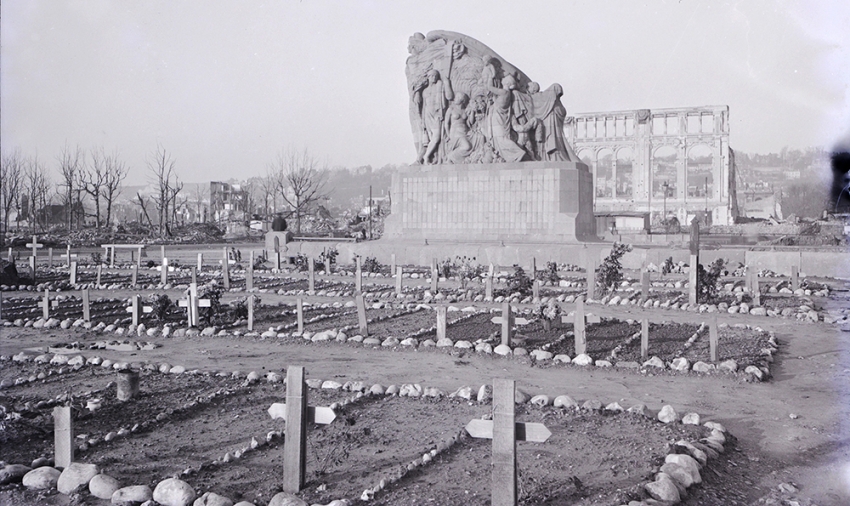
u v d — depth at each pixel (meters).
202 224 94.31
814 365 14.55
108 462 8.83
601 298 25.58
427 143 41.19
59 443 8.50
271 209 130.38
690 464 8.13
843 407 11.38
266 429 10.23
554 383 13.00
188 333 18.66
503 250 36.59
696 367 13.83
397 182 40.94
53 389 12.82
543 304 20.17
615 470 8.34
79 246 71.69
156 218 135.38
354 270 37.53
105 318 21.75
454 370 14.12
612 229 58.62
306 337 17.73
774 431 10.19
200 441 9.72
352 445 9.40
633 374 13.75
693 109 130.25
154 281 34.25
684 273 34.41
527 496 7.55
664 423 10.35
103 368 14.67
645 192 133.88
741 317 21.20
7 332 19.42
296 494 7.72
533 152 39.62
